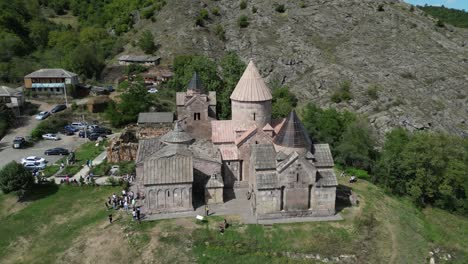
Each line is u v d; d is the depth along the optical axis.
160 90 124.81
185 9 176.38
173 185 50.94
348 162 76.44
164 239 46.62
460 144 76.38
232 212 52.50
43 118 99.81
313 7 176.50
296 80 141.12
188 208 52.12
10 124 94.81
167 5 182.00
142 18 181.88
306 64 146.50
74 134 91.88
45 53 158.75
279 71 145.12
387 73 136.62
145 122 86.88
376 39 156.12
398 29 160.88
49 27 176.38
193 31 163.88
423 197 67.94
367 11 171.62
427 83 132.25
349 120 86.44
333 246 47.28
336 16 169.88
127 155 71.69
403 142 76.75
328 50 153.12
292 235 48.25
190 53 153.25
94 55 146.88
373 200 60.59
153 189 50.66
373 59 145.50
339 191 59.25
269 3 181.12
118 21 182.25
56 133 92.50
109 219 50.97
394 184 68.12
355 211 54.72
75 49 148.75
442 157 67.62
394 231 53.53
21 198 58.69
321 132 82.56
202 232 47.84
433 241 55.41
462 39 161.00
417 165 66.44
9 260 46.38
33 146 83.75
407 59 143.50
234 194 57.75
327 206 52.28
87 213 53.97
